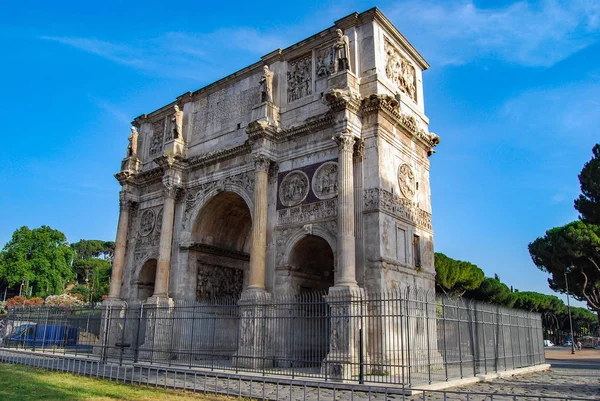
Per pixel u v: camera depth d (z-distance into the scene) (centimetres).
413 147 3353
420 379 2348
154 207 4297
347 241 2705
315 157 3166
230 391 1991
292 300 3092
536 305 10706
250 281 3108
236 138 3759
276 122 3406
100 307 3812
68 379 2281
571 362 4538
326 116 3083
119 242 4284
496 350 3000
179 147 4056
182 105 4331
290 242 3127
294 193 3212
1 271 9681
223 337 3850
